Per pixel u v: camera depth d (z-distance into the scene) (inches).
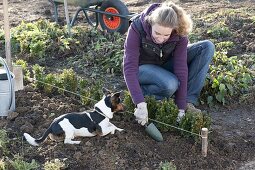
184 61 199.8
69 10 392.8
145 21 189.8
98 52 278.4
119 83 254.2
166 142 189.8
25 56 281.3
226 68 257.8
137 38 193.2
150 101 198.7
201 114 194.5
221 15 356.5
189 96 219.0
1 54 286.8
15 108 208.7
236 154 192.4
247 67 276.5
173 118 194.1
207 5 399.2
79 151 179.9
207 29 327.9
